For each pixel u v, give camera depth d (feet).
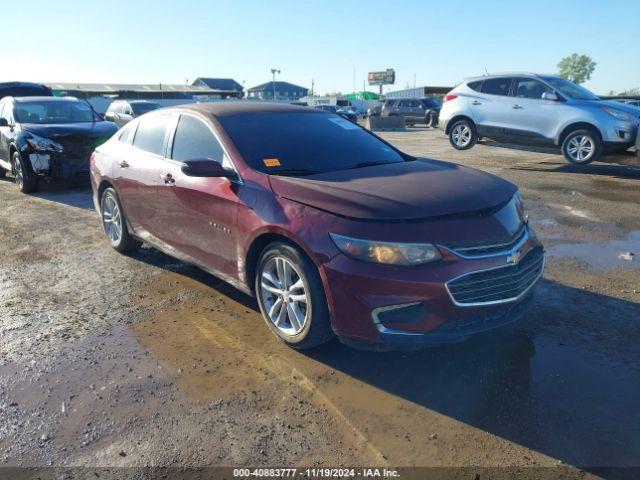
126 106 61.31
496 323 9.96
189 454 8.23
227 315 13.09
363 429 8.75
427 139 63.00
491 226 9.97
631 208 23.61
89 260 17.47
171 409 9.33
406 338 9.48
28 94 48.93
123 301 14.05
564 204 24.57
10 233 20.94
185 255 14.15
